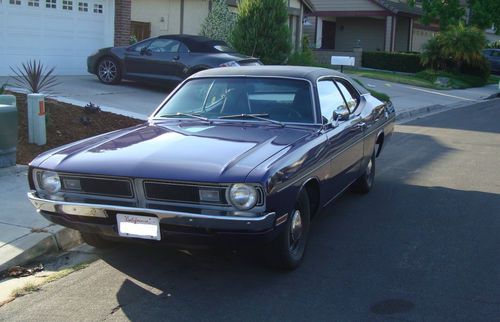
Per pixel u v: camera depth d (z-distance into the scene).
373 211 6.86
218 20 19.88
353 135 6.19
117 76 15.70
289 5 26.44
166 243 4.32
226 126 5.40
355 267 5.06
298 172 4.59
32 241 5.27
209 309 4.23
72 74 17.11
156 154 4.50
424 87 26.00
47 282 4.74
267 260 4.81
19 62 15.71
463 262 5.21
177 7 22.42
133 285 4.67
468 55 29.06
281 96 5.68
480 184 8.32
